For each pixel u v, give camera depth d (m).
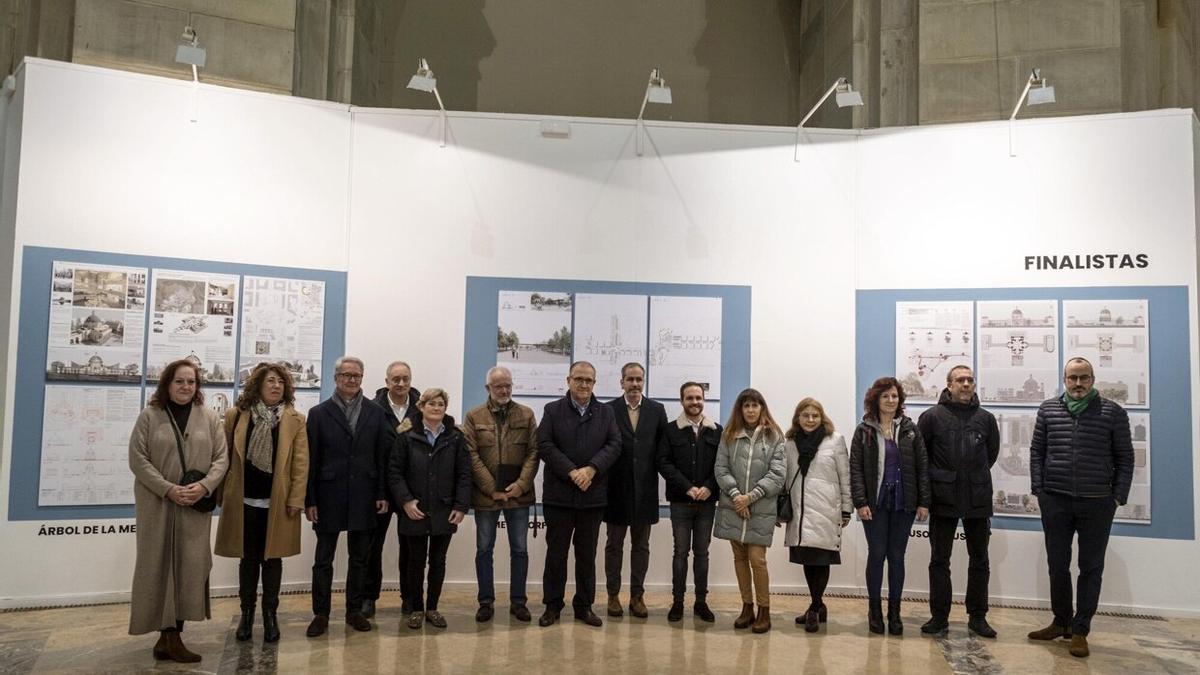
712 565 7.02
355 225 6.95
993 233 6.93
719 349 7.13
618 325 7.12
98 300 6.28
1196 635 5.94
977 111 8.13
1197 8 9.54
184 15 7.67
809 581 5.98
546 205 7.14
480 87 10.09
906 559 6.88
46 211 6.18
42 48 7.38
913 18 8.52
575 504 5.81
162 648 4.99
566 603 6.48
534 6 10.21
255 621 5.81
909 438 5.84
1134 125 6.73
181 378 4.95
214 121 6.65
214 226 6.60
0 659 4.94
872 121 8.70
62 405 6.16
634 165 7.21
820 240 7.18
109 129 6.38
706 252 7.18
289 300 6.76
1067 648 5.59
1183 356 6.53
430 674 4.78
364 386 6.87
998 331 6.86
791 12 10.52
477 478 5.88
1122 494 5.45
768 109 10.42
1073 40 8.01
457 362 6.98
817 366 7.11
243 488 5.15
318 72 8.62
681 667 5.01
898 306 7.05
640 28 10.32
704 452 6.04
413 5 10.09
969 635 5.84
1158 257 6.63
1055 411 5.70
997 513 6.77
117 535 6.27
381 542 6.00
